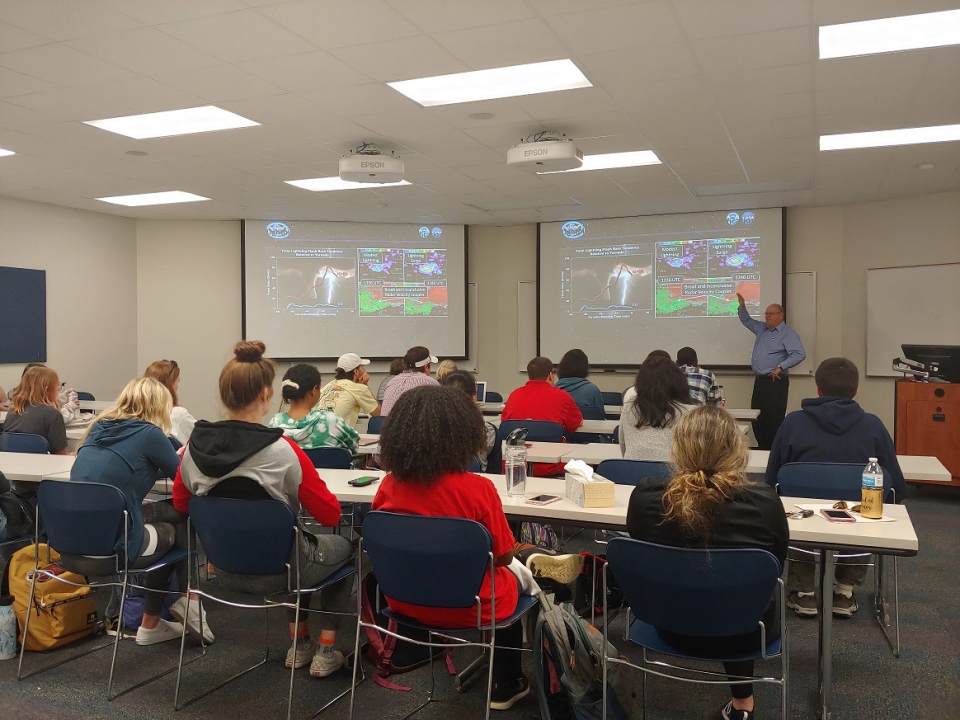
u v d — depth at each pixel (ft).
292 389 12.04
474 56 13.25
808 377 27.55
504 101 15.79
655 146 19.34
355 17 11.64
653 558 6.79
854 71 14.07
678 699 9.05
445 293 31.68
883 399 26.00
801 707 8.82
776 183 23.75
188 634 10.74
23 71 13.92
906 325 25.31
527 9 11.41
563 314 30.86
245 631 11.20
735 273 28.17
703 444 7.04
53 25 11.91
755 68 13.92
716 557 6.57
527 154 17.30
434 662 10.13
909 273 25.23
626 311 29.89
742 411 22.68
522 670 9.62
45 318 26.61
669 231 29.14
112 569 9.19
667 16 11.68
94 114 16.61
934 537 16.58
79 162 21.01
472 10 11.43
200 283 30.81
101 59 13.35
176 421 13.56
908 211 25.43
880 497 8.14
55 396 15.06
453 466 7.52
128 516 9.06
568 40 12.58
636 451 11.34
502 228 32.48
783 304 27.45
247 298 30.48
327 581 8.89
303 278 30.78
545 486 10.16
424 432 7.43
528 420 15.43
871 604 12.37
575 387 18.47
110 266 29.35
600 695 7.78
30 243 26.13
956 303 24.17
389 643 9.20
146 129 18.04
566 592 9.88
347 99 15.64
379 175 18.85
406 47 12.82
